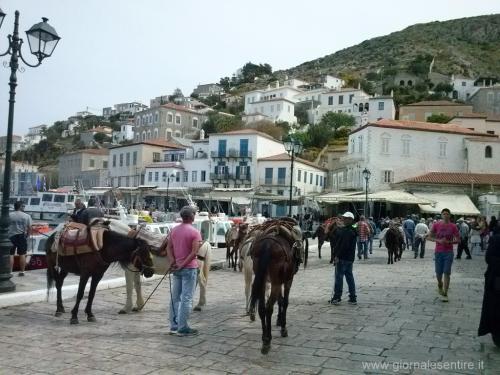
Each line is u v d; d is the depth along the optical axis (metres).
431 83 124.19
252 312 8.88
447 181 47.94
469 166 53.53
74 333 7.98
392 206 49.38
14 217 13.30
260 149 65.25
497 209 42.06
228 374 5.99
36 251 19.44
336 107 107.62
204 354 6.85
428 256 25.61
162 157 77.31
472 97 99.50
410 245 31.70
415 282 14.91
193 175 69.12
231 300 11.37
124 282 13.01
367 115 89.94
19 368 6.16
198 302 10.63
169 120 98.19
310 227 41.25
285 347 7.25
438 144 54.97
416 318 9.44
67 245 8.77
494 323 7.32
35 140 172.75
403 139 54.53
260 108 111.31
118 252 8.88
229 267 18.38
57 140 147.12
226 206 54.06
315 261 22.23
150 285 13.37
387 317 9.52
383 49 185.75
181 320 7.82
